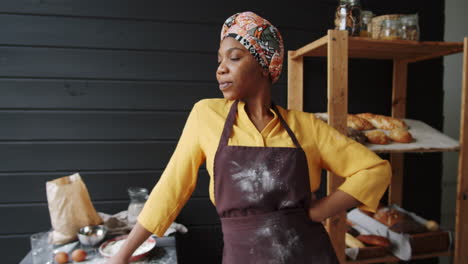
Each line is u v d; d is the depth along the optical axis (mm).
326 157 833
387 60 1922
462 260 1486
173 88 1698
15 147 1582
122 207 1697
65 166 1631
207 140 779
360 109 1918
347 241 1508
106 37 1618
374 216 1701
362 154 824
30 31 1550
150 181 1711
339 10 1415
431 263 2061
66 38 1583
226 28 760
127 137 1676
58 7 1564
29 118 1582
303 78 1827
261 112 820
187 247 1778
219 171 758
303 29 1813
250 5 1745
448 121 2051
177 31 1682
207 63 1722
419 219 1637
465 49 1406
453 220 2117
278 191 749
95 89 1629
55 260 1120
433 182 2037
